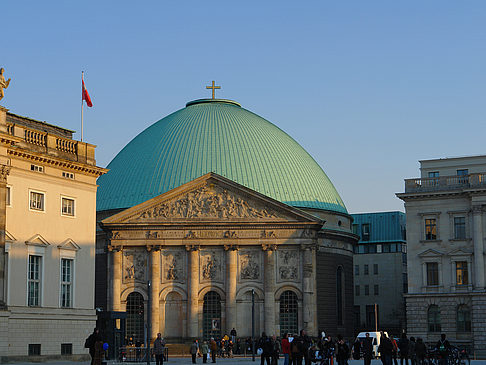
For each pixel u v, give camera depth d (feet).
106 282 389.80
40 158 245.65
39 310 241.76
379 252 531.50
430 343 348.18
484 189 342.44
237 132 440.04
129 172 432.66
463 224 352.49
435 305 352.49
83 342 258.57
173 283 384.06
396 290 523.70
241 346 376.68
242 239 384.68
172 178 419.54
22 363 229.45
